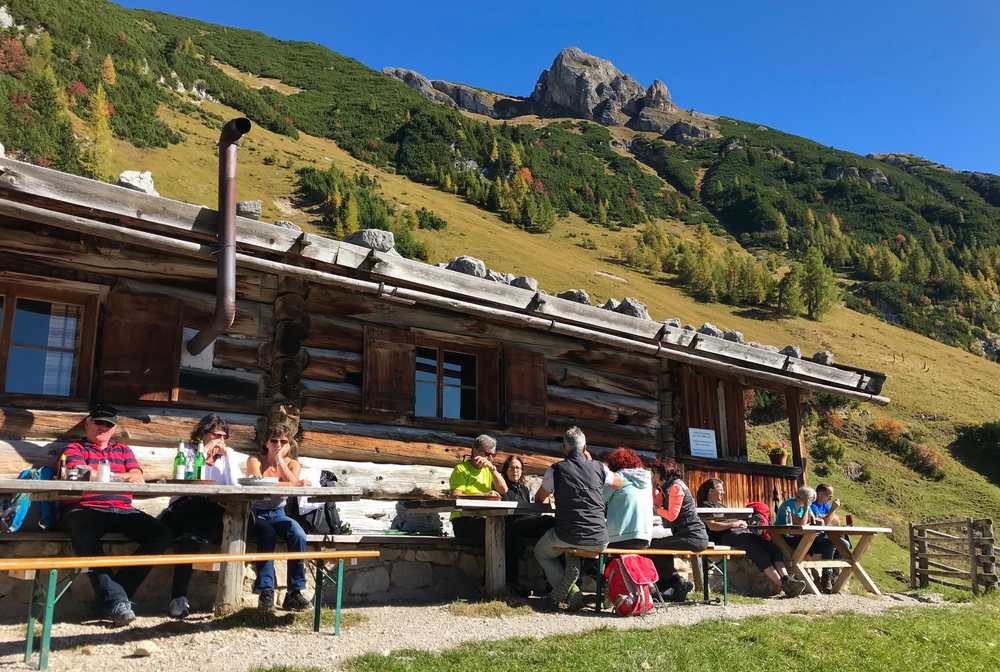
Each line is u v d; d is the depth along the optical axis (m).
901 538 21.91
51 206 6.15
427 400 9.20
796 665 5.28
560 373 10.23
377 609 6.58
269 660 4.37
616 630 5.78
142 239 6.38
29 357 6.75
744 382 12.41
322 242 7.43
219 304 6.50
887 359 60.28
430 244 73.69
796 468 12.52
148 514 6.29
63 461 5.65
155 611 5.96
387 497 8.11
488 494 7.43
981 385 57.16
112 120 73.12
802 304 72.19
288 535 6.21
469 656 4.66
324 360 8.22
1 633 4.95
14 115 56.75
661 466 8.64
